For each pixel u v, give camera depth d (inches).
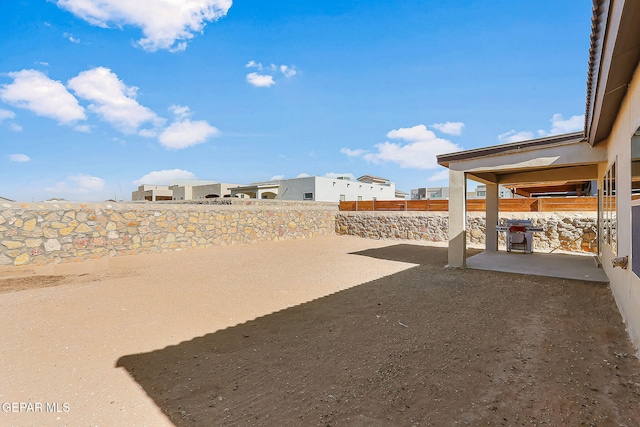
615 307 184.7
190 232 415.5
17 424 84.6
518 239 408.2
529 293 219.0
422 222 553.6
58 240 307.6
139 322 161.0
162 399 97.1
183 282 248.5
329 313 178.4
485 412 90.6
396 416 89.0
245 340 141.4
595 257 350.3
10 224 280.2
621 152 170.1
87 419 87.2
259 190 1192.2
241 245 473.4
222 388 103.4
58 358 122.1
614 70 127.9
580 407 92.7
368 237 610.9
